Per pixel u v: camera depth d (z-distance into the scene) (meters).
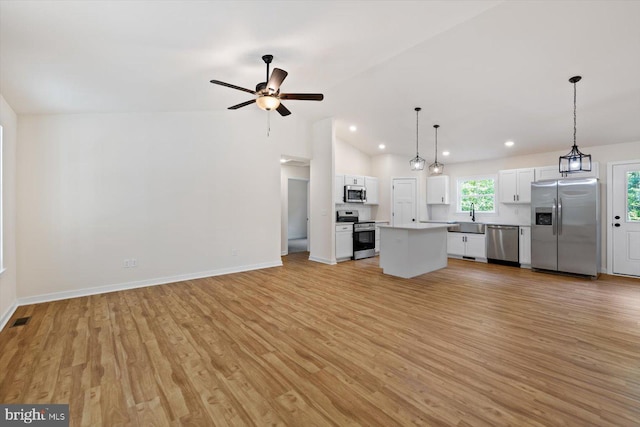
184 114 4.64
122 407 1.69
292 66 3.45
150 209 4.34
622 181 4.91
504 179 6.20
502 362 2.16
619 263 4.93
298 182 11.62
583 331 2.70
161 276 4.44
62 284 3.71
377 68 4.02
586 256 4.74
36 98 3.12
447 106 4.79
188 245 4.69
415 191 7.41
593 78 3.55
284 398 1.77
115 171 4.07
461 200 7.32
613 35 2.90
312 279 4.68
